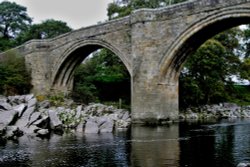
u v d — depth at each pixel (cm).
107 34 3753
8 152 1633
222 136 2209
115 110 3459
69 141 1980
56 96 4212
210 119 3972
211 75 4878
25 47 4562
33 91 4438
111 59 5109
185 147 1759
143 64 3222
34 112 2564
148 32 3209
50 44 4491
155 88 3167
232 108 4853
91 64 5297
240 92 6106
